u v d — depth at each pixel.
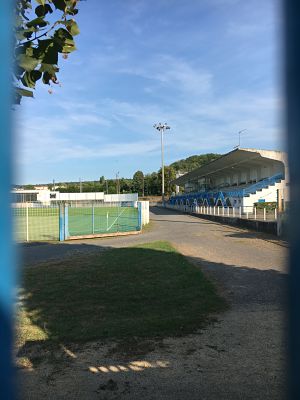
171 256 14.23
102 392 4.41
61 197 82.88
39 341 6.03
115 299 8.55
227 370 4.91
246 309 7.64
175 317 7.17
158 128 77.50
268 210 30.75
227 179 58.03
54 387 4.52
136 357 5.41
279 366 4.94
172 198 71.25
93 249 17.42
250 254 14.51
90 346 5.84
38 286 9.86
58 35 2.78
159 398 4.24
